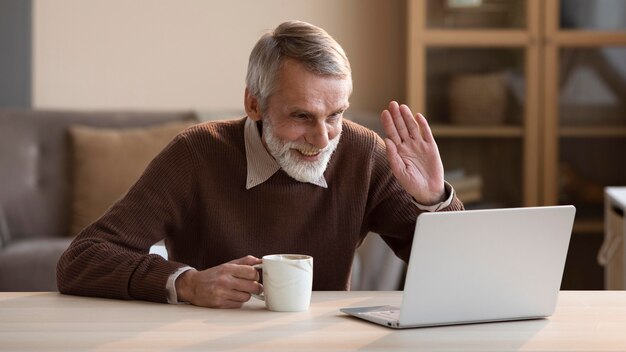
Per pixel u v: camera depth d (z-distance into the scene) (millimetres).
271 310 1721
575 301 1842
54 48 4613
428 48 4453
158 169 2100
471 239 1574
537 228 1624
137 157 4125
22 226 4125
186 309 1738
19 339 1479
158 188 2080
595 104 4500
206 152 2115
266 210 2115
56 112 4301
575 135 4512
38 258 3654
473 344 1467
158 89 4672
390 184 2215
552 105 4488
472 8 4453
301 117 1908
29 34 4500
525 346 1458
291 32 1908
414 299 1560
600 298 1871
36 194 4152
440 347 1445
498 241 1598
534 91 4484
